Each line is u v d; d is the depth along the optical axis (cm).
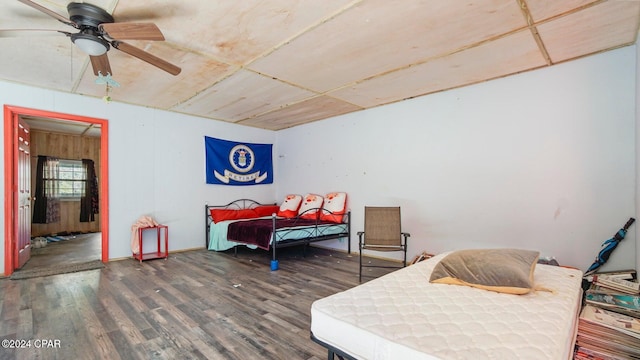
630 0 198
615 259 267
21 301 271
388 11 212
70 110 392
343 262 420
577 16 217
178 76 333
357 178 479
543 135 307
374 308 144
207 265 401
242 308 258
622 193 267
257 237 411
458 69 313
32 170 650
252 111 480
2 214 348
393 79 341
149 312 249
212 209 509
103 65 256
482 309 140
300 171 578
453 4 204
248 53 278
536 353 104
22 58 288
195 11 212
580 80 287
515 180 325
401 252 420
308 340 205
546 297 154
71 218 697
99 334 212
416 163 407
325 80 345
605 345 141
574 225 290
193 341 203
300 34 245
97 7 202
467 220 360
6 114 350
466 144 361
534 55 281
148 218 444
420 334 119
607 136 274
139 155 449
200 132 517
